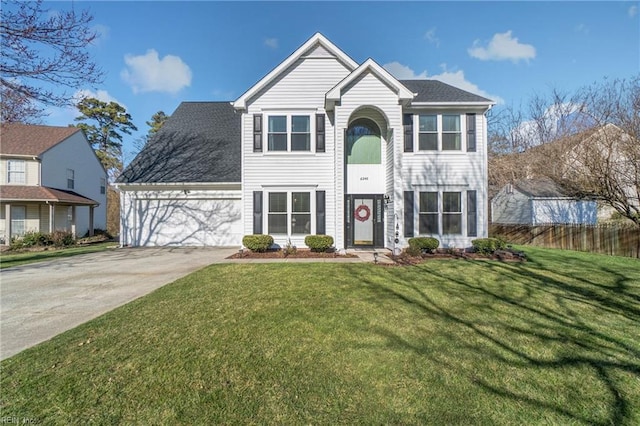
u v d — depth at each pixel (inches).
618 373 124.5
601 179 529.3
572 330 168.9
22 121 339.0
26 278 310.3
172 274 326.0
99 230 926.4
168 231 591.8
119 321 180.1
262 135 476.1
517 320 183.3
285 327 171.0
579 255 461.1
